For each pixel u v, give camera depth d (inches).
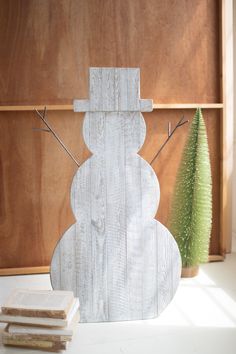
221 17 115.2
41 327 81.2
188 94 117.7
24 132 112.7
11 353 80.4
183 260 110.6
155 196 91.0
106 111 88.5
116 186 90.0
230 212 124.8
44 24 110.2
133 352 79.4
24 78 111.0
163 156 118.3
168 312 94.0
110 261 90.7
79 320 90.5
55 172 115.0
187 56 116.6
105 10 111.9
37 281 110.7
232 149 121.6
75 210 89.4
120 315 91.5
